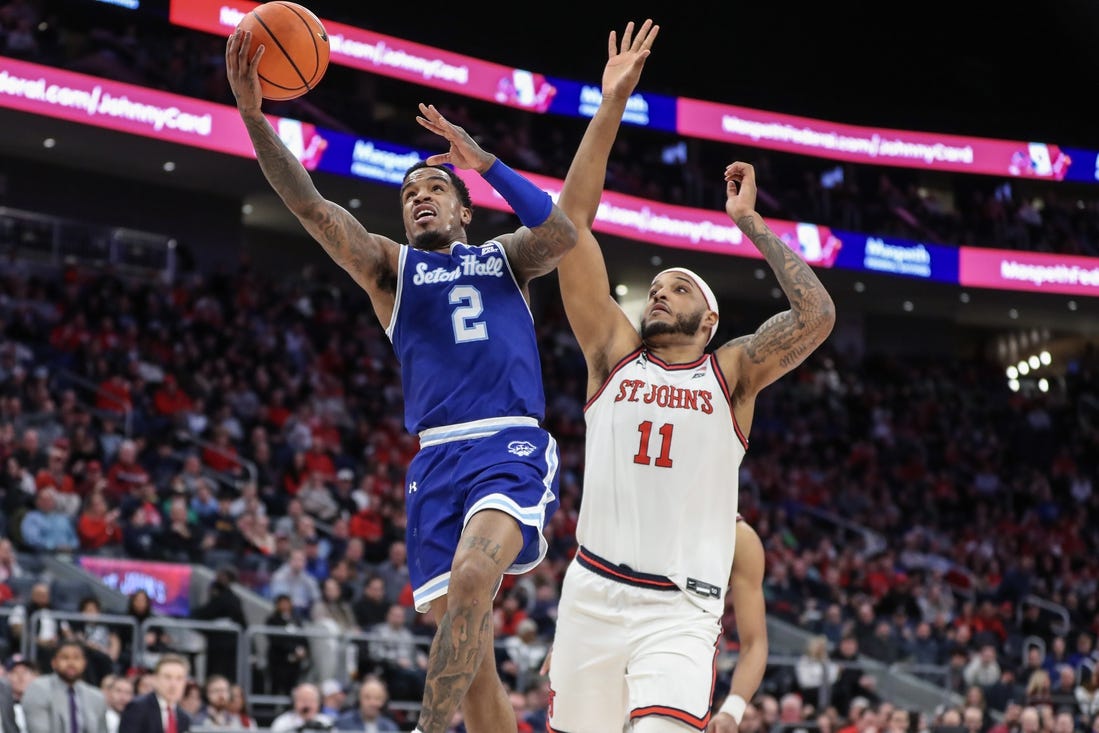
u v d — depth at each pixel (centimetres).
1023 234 3042
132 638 1208
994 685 1684
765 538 2169
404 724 1310
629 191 2691
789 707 1398
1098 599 2417
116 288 2162
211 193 2605
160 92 2150
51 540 1408
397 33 2689
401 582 1545
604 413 528
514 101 2609
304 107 2386
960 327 3431
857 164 3209
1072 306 3147
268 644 1277
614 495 515
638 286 2997
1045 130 3164
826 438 2730
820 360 2961
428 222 504
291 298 2475
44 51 2091
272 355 2223
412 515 480
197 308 2242
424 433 484
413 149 2406
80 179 2472
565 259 524
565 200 524
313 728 1095
